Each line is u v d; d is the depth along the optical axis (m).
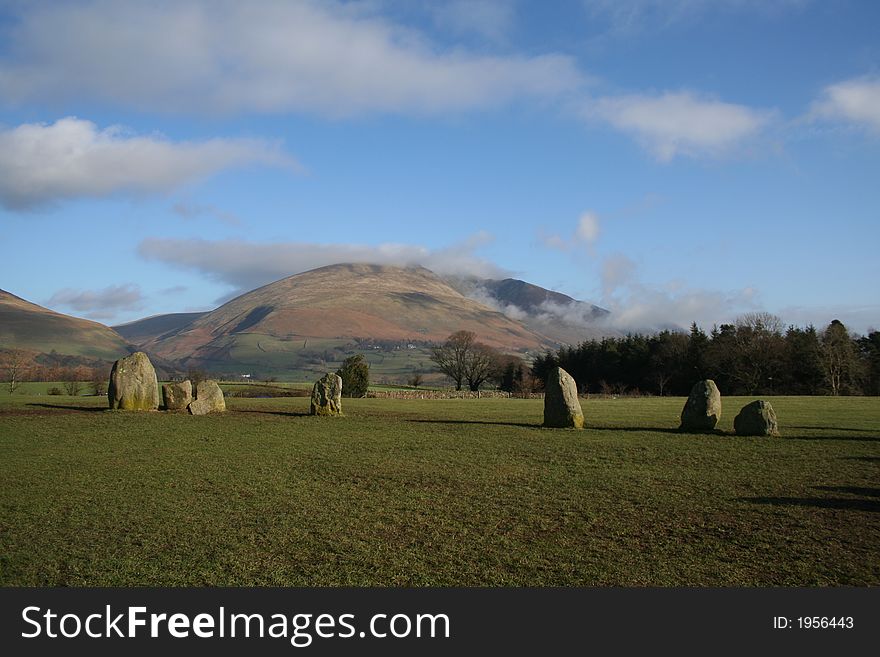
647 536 15.72
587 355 122.31
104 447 29.91
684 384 104.38
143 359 46.47
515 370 130.25
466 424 39.56
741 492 20.25
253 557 14.41
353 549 14.90
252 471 24.12
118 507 18.61
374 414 46.75
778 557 14.20
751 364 97.19
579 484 21.61
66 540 15.51
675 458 26.47
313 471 24.11
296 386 88.00
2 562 14.09
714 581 13.02
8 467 24.81
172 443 31.27
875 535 15.62
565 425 37.28
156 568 13.78
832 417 42.59
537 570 13.61
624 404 61.00
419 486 21.44
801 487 20.91
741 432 33.53
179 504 18.98
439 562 14.08
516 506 18.66
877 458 26.19
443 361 132.88
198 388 46.41
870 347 101.69
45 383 91.56
